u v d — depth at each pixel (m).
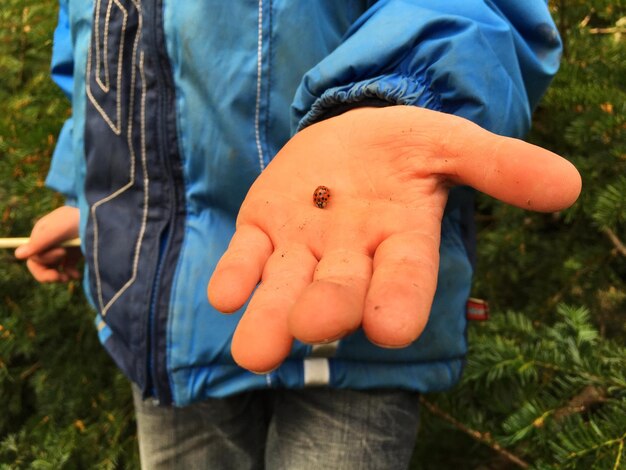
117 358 0.28
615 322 0.39
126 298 0.26
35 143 0.44
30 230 0.46
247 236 0.17
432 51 0.19
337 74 0.20
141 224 0.27
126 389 0.43
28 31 0.48
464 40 0.19
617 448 0.26
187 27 0.24
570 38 0.40
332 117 0.20
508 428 0.29
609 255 0.38
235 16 0.24
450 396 0.36
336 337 0.13
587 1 0.40
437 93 0.19
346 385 0.26
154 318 0.26
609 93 0.36
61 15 0.33
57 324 0.45
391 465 0.27
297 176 0.18
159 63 0.25
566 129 0.37
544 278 0.42
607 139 0.35
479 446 0.40
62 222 0.35
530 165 0.14
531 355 0.31
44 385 0.44
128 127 0.26
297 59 0.24
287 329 0.14
